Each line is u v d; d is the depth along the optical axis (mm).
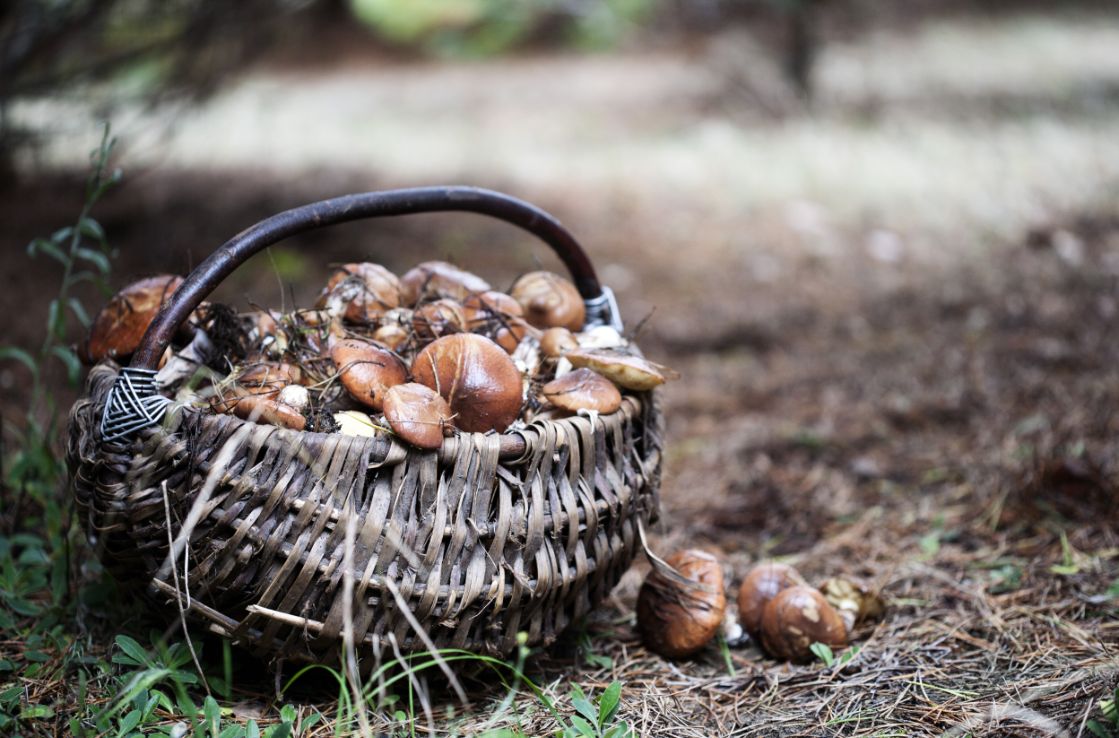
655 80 6742
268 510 1292
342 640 1312
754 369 2324
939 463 1831
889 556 1640
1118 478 1699
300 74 7812
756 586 1488
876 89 5832
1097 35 7254
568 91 6625
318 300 1468
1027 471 1723
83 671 1374
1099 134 4457
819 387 2168
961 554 1624
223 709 1351
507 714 1371
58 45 2941
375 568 1299
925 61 6680
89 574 1492
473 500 1312
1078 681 1382
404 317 1435
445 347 1354
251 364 1392
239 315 1500
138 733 1316
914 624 1505
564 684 1420
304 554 1295
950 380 2076
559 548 1342
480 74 7602
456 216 3578
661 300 2873
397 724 1343
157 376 1366
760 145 4812
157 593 1337
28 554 1516
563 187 4180
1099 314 2334
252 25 3170
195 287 1326
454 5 8672
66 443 1373
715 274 3113
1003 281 2742
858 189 4008
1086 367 2047
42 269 2691
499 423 1345
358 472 1297
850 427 1969
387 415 1292
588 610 1394
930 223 3484
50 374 1962
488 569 1318
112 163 3238
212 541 1300
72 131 3150
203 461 1299
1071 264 2764
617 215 3770
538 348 1441
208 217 3242
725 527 1737
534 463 1327
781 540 1700
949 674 1423
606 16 8289
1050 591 1535
